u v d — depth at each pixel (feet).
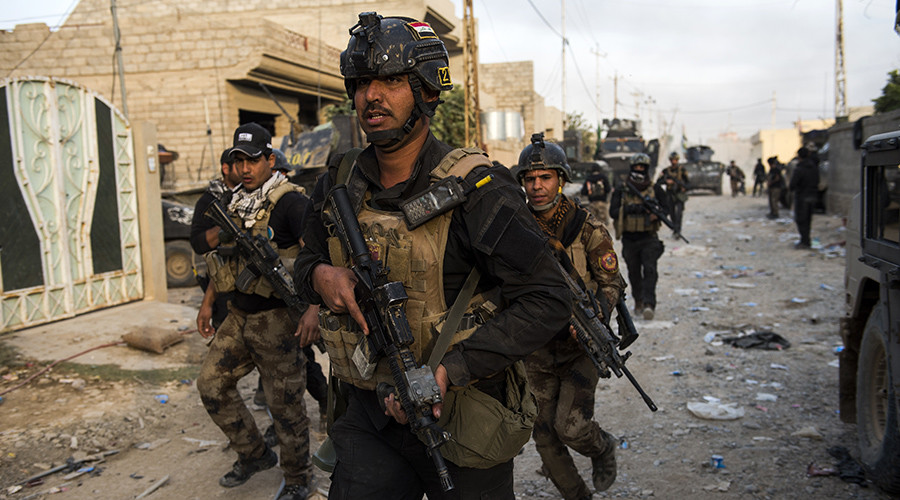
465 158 5.62
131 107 57.62
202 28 56.59
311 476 11.07
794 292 26.96
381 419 5.94
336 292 5.75
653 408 9.17
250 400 15.88
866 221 11.01
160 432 13.99
